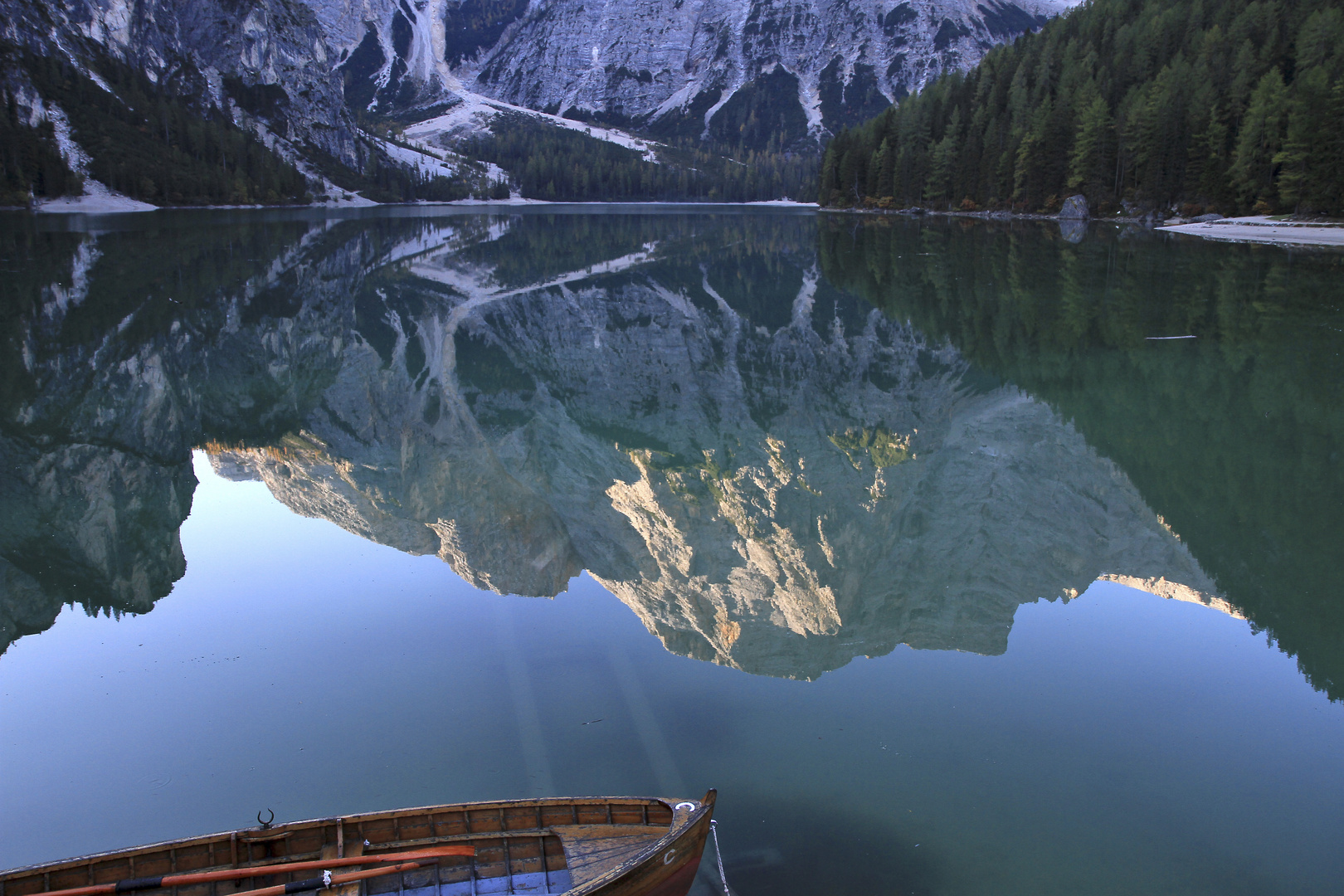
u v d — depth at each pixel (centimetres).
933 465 2661
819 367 3875
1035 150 13162
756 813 1073
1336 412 2786
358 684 1399
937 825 1042
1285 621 1620
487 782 1139
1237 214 10231
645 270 6956
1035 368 3547
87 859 882
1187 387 3155
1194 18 12688
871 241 9369
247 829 930
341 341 4300
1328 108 8744
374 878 915
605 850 924
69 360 3541
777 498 2511
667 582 2016
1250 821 1050
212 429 3025
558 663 1488
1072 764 1176
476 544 2105
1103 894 928
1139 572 1902
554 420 3350
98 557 1981
